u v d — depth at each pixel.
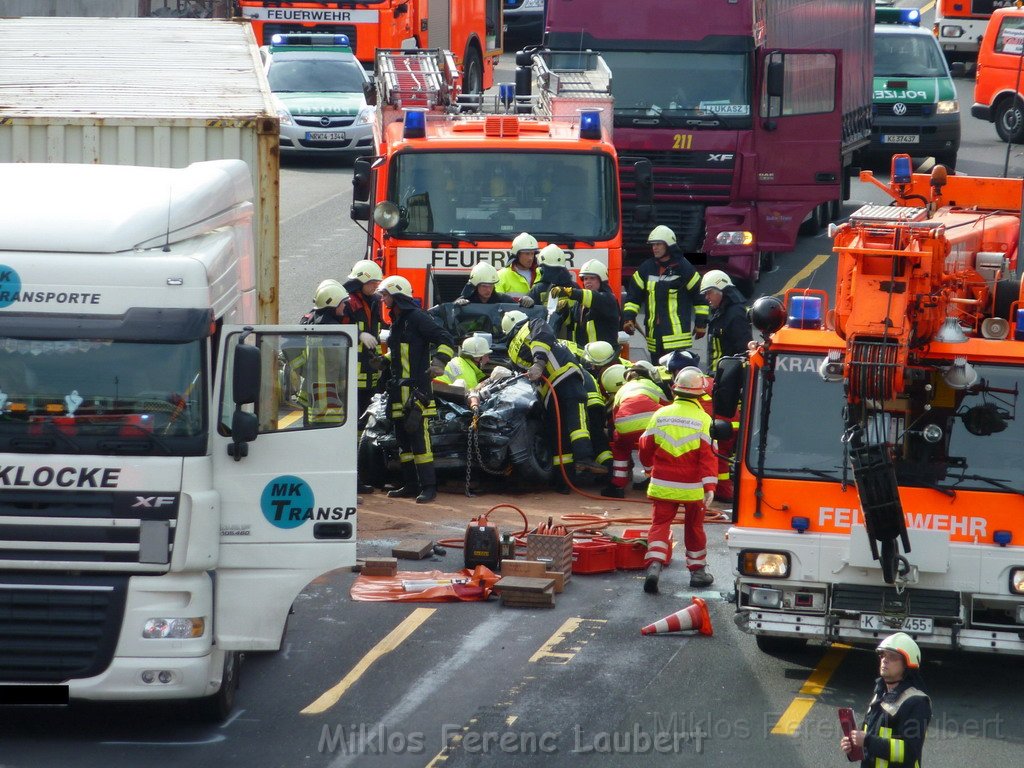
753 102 79.06
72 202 34.56
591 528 51.94
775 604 38.34
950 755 34.38
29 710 36.81
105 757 33.62
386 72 72.06
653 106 79.38
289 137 116.31
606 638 42.19
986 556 37.03
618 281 65.75
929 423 38.03
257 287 44.97
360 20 125.25
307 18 125.38
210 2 80.12
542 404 57.59
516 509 50.28
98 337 33.06
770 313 38.28
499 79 149.38
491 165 65.56
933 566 37.09
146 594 33.12
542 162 65.56
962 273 44.88
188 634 33.38
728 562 49.81
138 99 46.56
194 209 36.03
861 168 119.44
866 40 98.94
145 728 35.50
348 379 34.97
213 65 53.22
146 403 33.19
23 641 33.06
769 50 78.62
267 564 34.81
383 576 46.53
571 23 79.88
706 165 79.31
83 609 33.06
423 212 65.38
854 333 35.94
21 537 32.81
